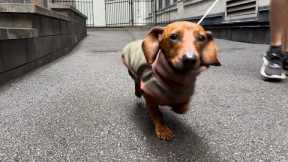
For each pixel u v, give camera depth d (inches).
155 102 14.1
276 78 24.5
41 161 12.3
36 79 26.5
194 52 11.6
